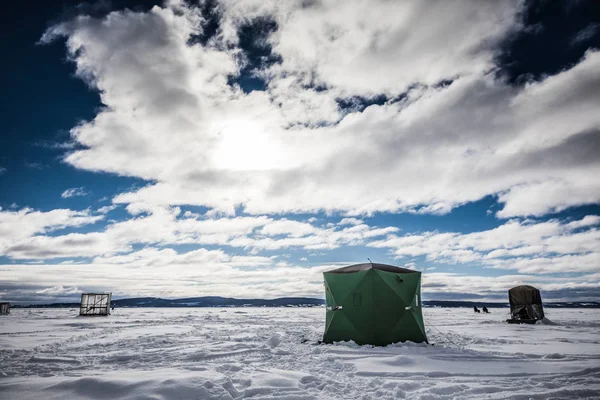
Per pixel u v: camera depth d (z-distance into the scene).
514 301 27.91
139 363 9.73
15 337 16.02
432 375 8.48
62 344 13.59
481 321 29.83
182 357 10.69
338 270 15.37
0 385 6.81
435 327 23.05
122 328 21.38
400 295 14.22
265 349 12.59
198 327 22.56
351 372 8.77
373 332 13.70
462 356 10.99
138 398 6.14
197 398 6.24
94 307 37.84
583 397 6.70
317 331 19.89
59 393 6.45
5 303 44.91
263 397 6.48
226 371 8.58
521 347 13.25
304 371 8.79
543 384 7.57
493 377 8.27
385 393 6.84
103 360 10.15
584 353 11.62
